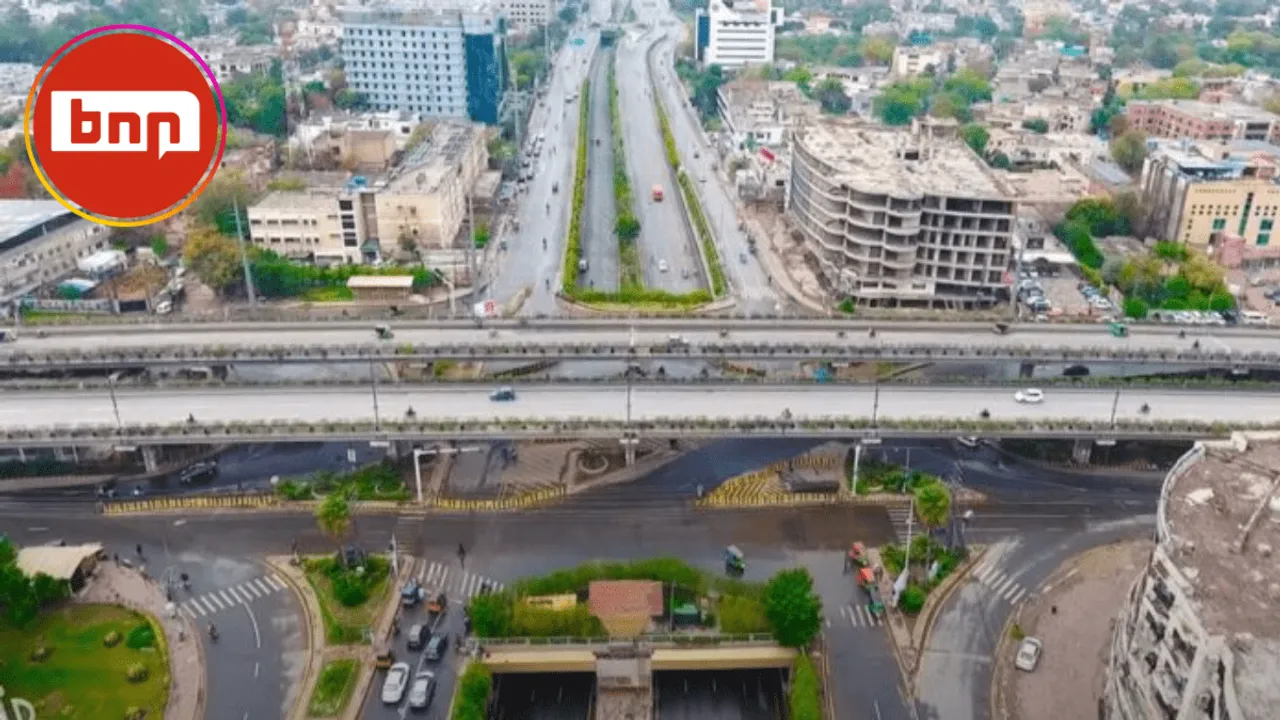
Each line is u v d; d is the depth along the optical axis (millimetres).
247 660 130125
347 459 178125
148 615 137250
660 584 139000
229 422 163125
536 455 180375
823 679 127812
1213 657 93812
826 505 165375
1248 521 110312
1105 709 119750
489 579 146250
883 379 186375
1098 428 165250
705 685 132375
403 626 136375
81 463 173375
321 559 148750
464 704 117750
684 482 172500
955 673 129125
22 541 153750
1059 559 151750
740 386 183125
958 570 148750
